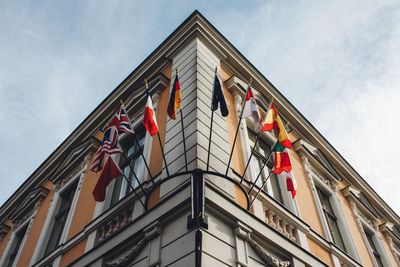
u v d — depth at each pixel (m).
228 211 5.46
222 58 9.98
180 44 9.98
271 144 9.55
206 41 9.73
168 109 6.23
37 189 12.16
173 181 6.01
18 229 12.09
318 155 12.02
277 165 6.90
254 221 5.93
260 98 10.50
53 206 10.55
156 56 10.90
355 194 12.57
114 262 5.86
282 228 7.06
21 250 10.45
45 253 9.41
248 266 5.22
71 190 10.98
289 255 6.34
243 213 5.77
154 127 6.29
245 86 9.97
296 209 8.25
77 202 9.48
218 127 7.25
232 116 8.33
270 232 6.17
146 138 8.21
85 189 9.62
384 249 12.00
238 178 6.68
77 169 11.05
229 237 5.32
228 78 9.65
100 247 6.49
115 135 6.62
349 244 9.76
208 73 8.58
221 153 6.70
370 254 10.55
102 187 6.51
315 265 6.80
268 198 7.11
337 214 10.53
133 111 10.03
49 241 9.71
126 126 6.71
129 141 9.48
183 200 5.34
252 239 5.72
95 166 6.49
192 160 5.98
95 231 7.36
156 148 7.51
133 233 5.86
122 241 5.98
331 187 11.35
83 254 6.85
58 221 10.23
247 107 6.56
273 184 8.63
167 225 5.48
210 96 7.81
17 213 12.76
